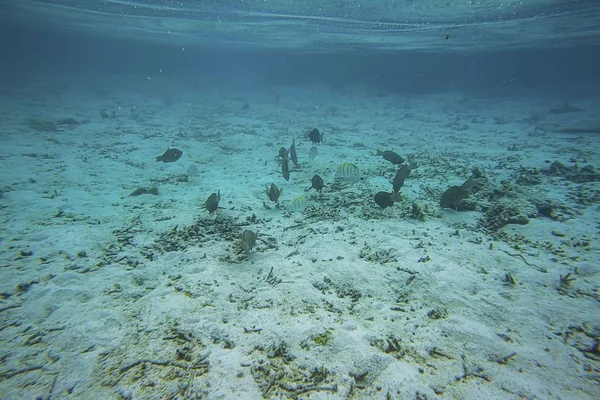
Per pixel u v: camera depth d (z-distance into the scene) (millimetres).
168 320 3682
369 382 2824
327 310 3822
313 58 54562
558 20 19531
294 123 22109
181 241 5598
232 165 11164
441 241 5426
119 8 21266
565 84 39969
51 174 9203
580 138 14836
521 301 3893
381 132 18938
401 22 20438
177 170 10461
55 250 5219
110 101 27734
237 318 3709
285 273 4629
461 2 15617
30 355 3193
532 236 5590
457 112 27578
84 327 3568
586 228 5801
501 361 3012
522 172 9406
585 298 3941
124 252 5250
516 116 23891
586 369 2906
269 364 3049
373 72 42375
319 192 8102
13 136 13156
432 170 9969
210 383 2865
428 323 3549
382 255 5039
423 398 2646
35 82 33344
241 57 69062
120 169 10250
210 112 25906
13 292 4168
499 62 60719
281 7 17938
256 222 6449
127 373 2984
